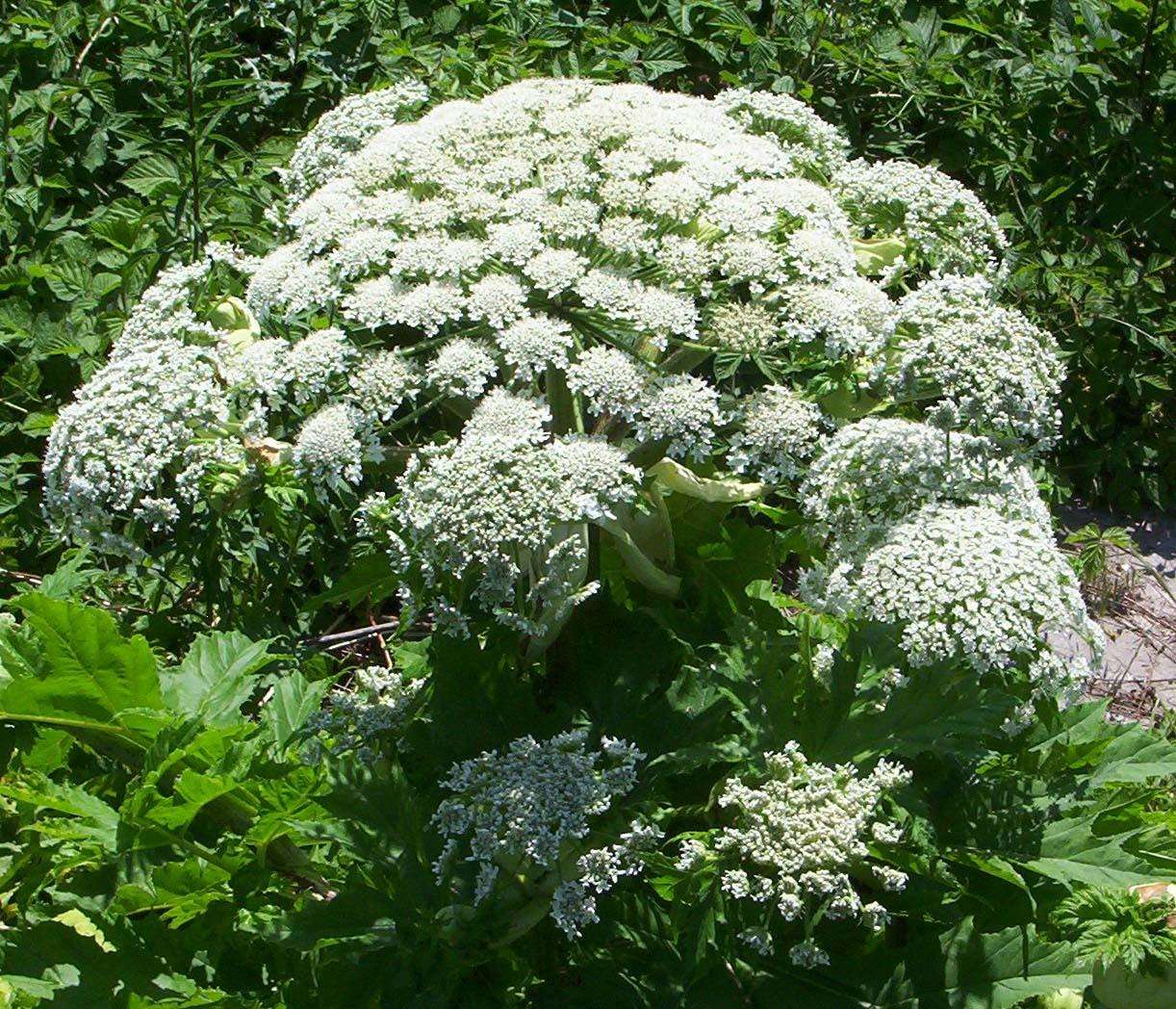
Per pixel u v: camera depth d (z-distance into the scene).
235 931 2.33
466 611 2.45
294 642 2.67
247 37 3.37
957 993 2.28
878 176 2.58
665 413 2.36
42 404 2.89
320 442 2.36
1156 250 3.40
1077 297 3.23
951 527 2.31
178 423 2.37
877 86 3.36
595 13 3.38
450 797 2.32
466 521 2.27
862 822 2.23
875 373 2.40
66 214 3.05
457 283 2.41
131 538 2.43
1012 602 2.29
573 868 2.30
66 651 2.38
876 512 2.38
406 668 2.55
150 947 2.32
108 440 2.36
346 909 2.26
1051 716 2.37
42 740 2.44
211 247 2.53
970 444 2.37
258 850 2.32
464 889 2.33
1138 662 3.03
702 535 2.56
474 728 2.40
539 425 2.36
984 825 2.36
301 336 2.59
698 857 2.24
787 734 2.33
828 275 2.42
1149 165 3.32
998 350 2.35
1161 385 3.21
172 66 3.05
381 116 2.65
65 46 3.14
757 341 2.38
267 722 2.48
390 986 2.25
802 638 2.40
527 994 2.31
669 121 2.48
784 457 2.38
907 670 2.35
